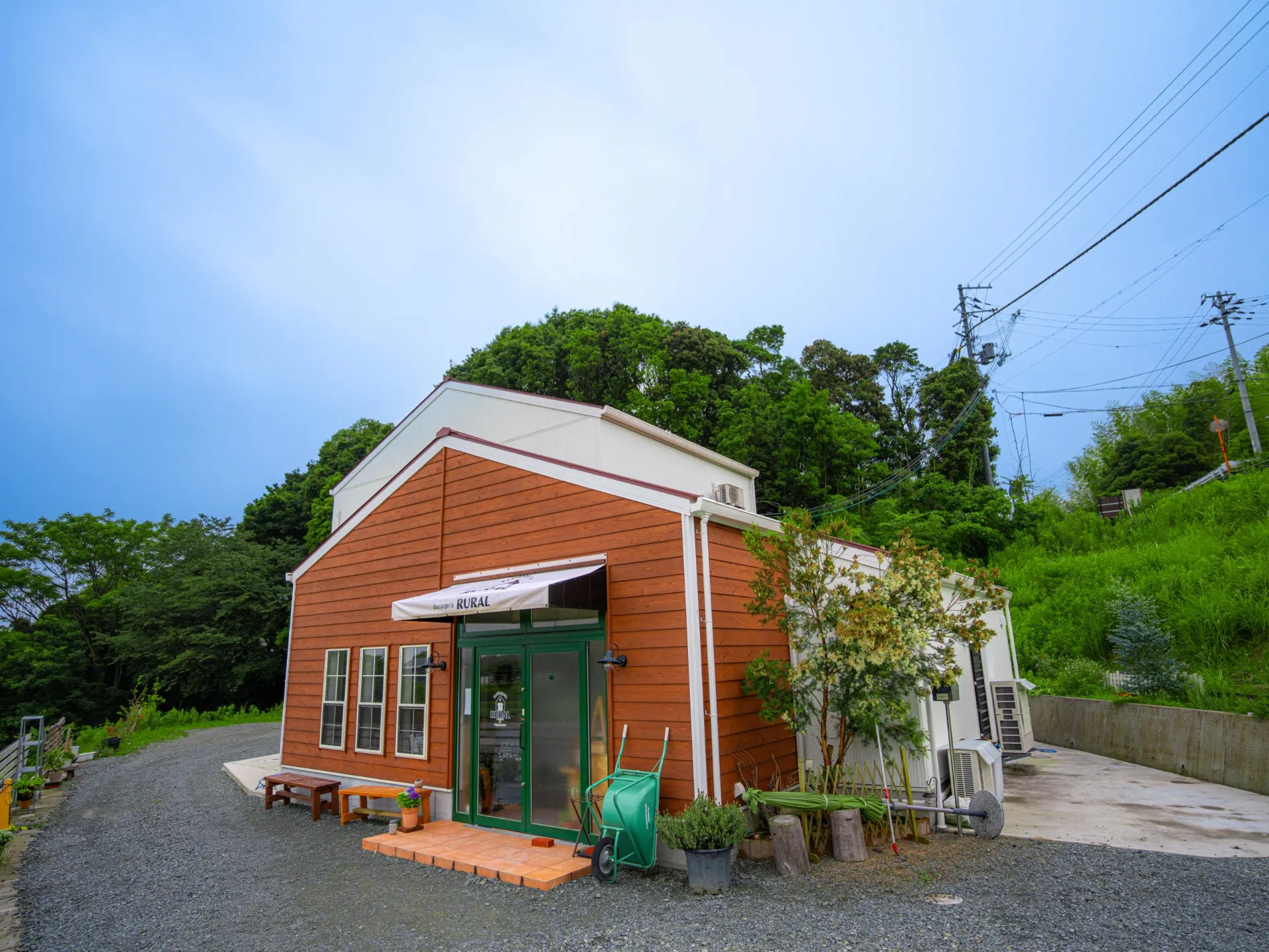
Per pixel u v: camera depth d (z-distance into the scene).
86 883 7.17
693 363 29.30
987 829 7.16
